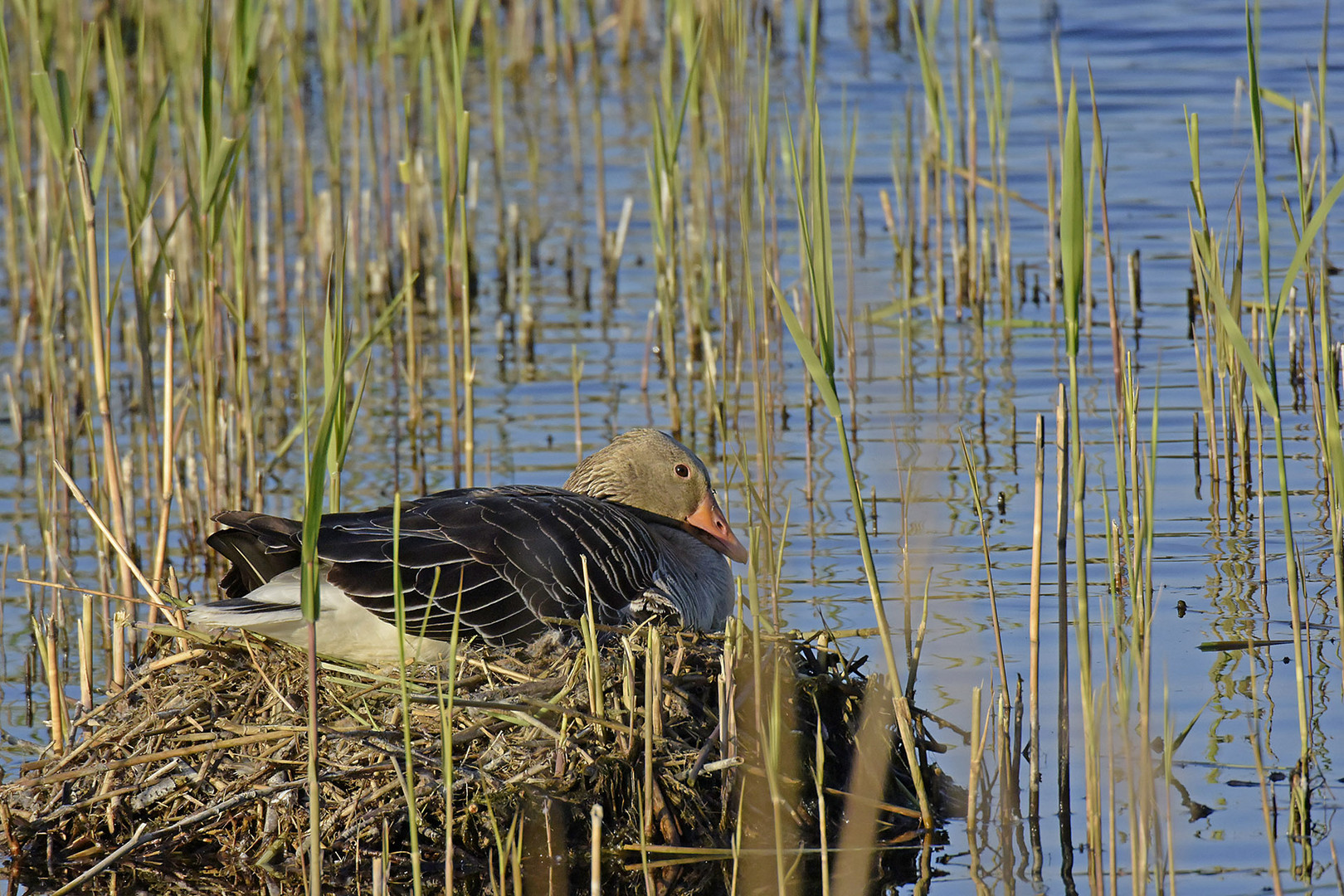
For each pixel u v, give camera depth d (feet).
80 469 50.90
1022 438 50.03
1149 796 27.17
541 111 95.61
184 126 49.32
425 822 29.58
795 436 51.96
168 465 39.04
